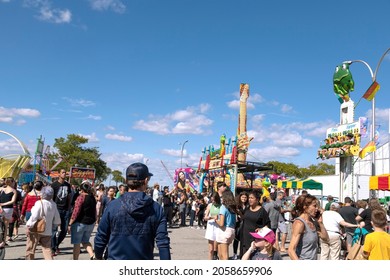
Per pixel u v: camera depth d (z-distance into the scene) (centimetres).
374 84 1748
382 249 458
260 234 483
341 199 2148
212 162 3578
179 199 2352
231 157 3027
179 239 1478
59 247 1117
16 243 1180
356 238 911
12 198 1135
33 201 994
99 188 1430
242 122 3625
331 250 802
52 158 6378
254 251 488
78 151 6531
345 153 2094
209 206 875
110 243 340
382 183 1468
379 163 3809
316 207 535
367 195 3234
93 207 844
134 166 358
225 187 804
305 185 2161
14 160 2747
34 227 749
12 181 1149
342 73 2186
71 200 1051
